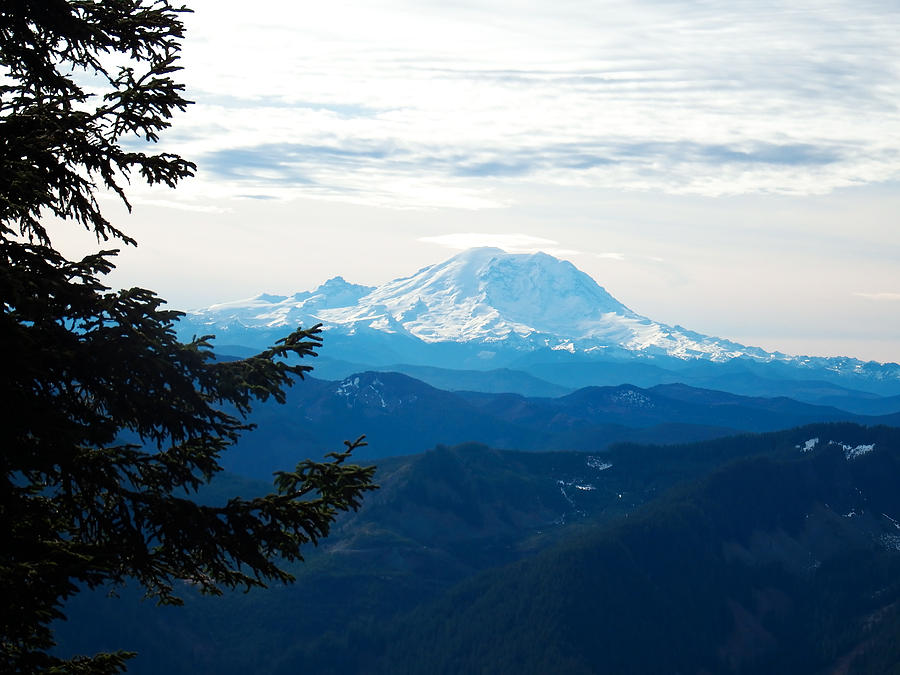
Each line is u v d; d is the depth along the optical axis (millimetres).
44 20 14109
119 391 14211
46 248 14031
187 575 14445
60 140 13750
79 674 13000
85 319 14203
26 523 13453
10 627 12242
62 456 13250
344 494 14273
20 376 13219
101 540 14070
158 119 14453
